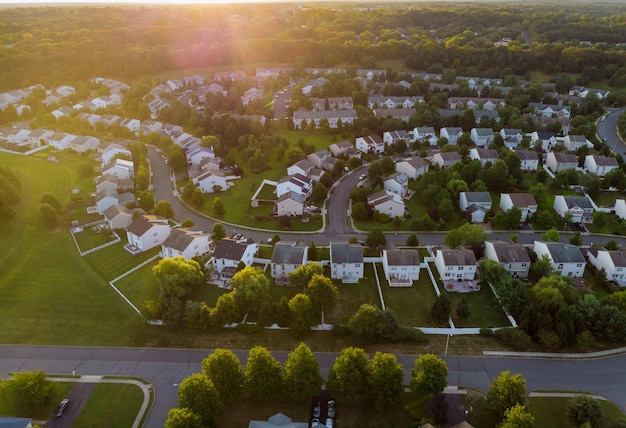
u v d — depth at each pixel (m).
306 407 80.00
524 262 113.81
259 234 137.12
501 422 73.69
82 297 109.19
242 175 176.25
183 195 159.75
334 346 94.69
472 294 110.12
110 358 91.62
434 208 143.62
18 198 152.88
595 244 130.62
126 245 129.75
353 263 114.12
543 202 152.00
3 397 77.81
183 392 73.94
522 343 92.94
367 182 168.38
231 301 97.69
